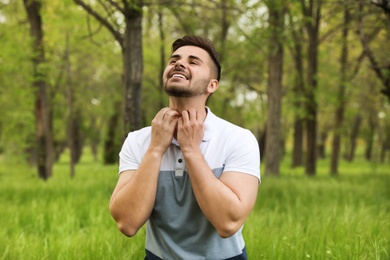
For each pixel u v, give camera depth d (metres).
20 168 24.52
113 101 21.67
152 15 10.44
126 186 1.71
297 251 3.37
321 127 27.11
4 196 7.65
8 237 4.47
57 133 28.25
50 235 4.36
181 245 1.79
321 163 32.94
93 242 3.66
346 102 16.00
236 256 1.84
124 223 1.69
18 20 12.02
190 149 1.63
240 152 1.74
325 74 14.70
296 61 14.59
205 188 1.60
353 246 3.29
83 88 21.20
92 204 6.15
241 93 19.41
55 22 10.21
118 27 7.80
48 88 19.02
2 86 12.10
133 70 6.93
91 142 41.19
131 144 1.88
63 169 24.50
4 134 21.83
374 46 12.05
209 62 1.78
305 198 7.34
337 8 8.06
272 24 8.69
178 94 1.72
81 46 14.98
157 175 1.69
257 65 15.02
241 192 1.67
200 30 14.12
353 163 33.16
